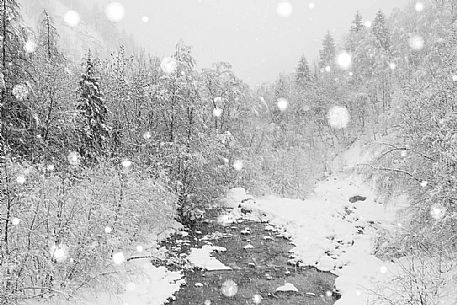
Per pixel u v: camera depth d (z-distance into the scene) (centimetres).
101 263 1304
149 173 2039
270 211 2530
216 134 2655
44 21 2530
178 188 2209
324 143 5775
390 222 1992
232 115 3375
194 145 2369
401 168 1602
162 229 2052
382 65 5572
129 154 2308
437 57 1736
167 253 1800
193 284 1539
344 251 1908
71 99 2322
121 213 1493
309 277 1669
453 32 1634
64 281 1146
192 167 2294
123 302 1277
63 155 2142
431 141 1489
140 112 2450
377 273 1513
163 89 2294
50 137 2181
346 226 2206
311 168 4666
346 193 3425
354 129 5838
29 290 1098
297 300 1440
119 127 2497
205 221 2395
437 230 1341
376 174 1691
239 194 2809
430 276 1072
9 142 1892
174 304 1358
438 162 1383
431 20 5231
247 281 1608
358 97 5875
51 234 1162
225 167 2623
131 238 1593
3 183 1040
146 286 1431
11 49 1922
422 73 1722
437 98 1486
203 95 2803
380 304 1103
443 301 1026
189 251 1889
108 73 2789
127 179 1631
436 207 1340
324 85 6875
